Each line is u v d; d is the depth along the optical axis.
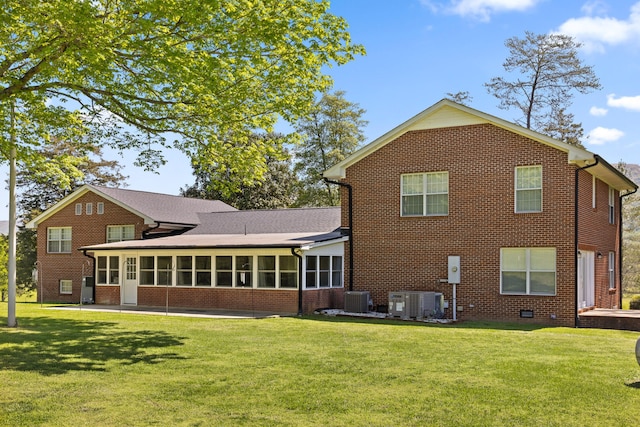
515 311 20.69
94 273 28.95
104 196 32.28
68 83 15.01
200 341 14.52
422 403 8.64
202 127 16.64
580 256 20.88
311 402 8.70
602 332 18.12
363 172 23.69
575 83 43.06
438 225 22.12
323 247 24.38
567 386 9.63
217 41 14.13
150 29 13.09
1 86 14.58
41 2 12.18
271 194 51.00
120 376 10.43
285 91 15.92
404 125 22.81
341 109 50.50
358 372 10.77
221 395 9.11
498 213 21.12
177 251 25.59
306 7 14.59
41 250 34.66
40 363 11.55
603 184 24.67
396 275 22.78
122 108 15.44
